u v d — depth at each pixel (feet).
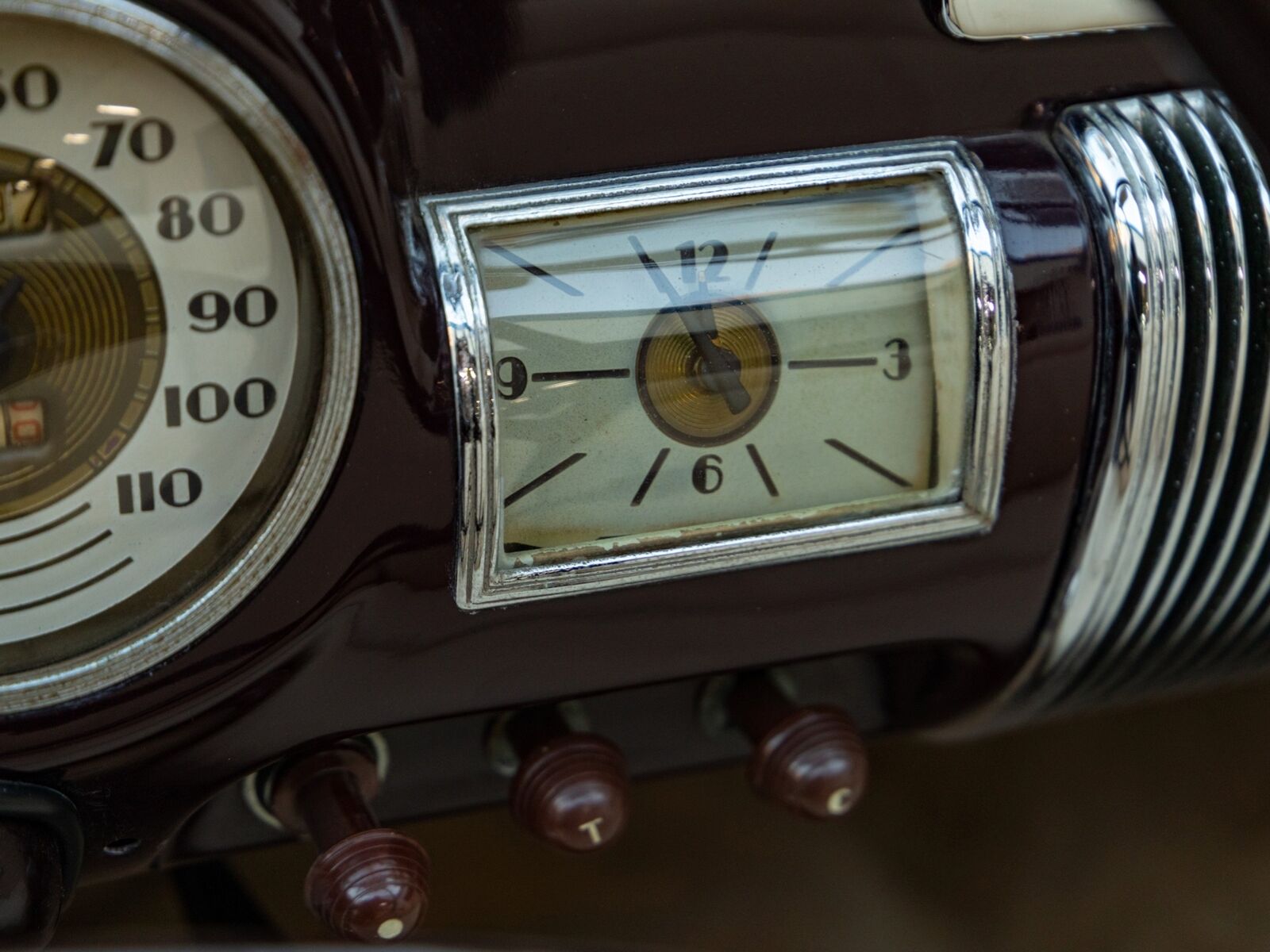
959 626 1.66
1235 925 2.17
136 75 1.44
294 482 1.48
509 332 1.51
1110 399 1.60
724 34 1.53
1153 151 1.60
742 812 2.33
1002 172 1.57
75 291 1.45
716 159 1.53
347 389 1.47
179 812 1.55
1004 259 1.55
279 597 1.49
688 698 1.72
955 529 1.60
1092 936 2.16
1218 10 1.48
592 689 1.60
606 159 1.51
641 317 1.53
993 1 1.58
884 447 1.59
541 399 1.52
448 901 2.18
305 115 1.45
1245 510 1.65
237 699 1.51
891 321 1.57
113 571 1.49
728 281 1.54
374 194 1.47
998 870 2.25
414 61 1.48
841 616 1.62
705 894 2.21
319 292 1.47
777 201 1.54
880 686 1.76
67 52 1.43
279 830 1.67
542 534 1.54
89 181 1.44
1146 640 1.72
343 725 1.56
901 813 2.33
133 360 1.46
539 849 2.26
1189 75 1.62
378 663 1.53
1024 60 1.59
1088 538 1.64
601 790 1.60
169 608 1.49
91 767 1.50
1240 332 1.60
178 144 1.45
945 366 1.58
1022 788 2.36
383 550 1.50
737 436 1.56
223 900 1.92
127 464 1.47
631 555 1.54
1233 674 1.84
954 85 1.57
